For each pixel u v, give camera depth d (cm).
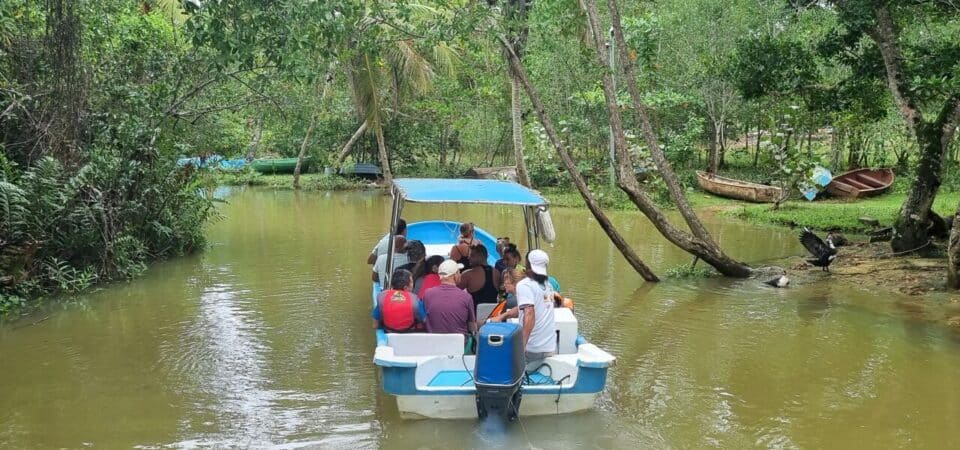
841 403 589
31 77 1012
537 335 568
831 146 2522
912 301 928
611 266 1162
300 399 586
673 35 2220
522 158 1873
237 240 1389
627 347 741
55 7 988
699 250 1067
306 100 1497
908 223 1223
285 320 824
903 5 1175
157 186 1133
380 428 527
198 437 512
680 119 2447
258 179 2612
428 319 606
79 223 985
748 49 1378
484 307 683
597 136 2278
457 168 2758
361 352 711
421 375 544
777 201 1797
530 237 880
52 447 494
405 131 2750
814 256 1135
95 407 567
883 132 2128
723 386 629
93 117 1081
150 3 1468
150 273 1073
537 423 539
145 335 762
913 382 639
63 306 877
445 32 992
